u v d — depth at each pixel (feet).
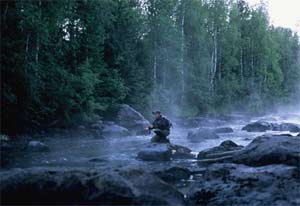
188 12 160.45
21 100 64.90
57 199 23.21
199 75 161.07
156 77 139.85
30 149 48.06
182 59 146.72
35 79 65.05
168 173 31.53
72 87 77.61
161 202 22.59
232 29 192.85
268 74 219.20
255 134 76.07
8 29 62.49
